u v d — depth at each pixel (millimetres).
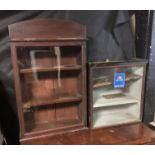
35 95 1540
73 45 1367
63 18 1633
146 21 1624
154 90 1704
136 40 1795
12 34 1235
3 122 1681
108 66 1478
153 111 1757
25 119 1430
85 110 1513
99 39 1725
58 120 1637
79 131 1522
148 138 1417
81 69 1449
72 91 1640
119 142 1369
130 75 1681
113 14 1706
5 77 1612
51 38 1304
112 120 1679
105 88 1748
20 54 1329
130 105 1783
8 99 1658
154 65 1642
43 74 1527
